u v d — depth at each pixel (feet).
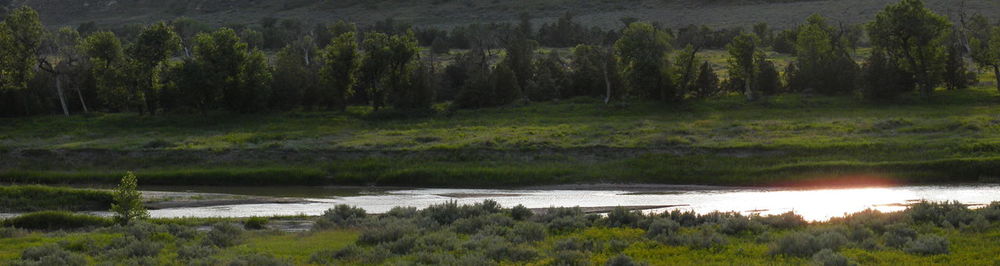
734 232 81.56
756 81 293.23
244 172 205.46
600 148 214.90
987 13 617.21
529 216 103.24
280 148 231.30
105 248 76.84
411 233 80.18
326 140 242.17
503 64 313.94
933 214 86.53
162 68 319.27
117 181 208.03
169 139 254.47
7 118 303.48
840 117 245.24
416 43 303.27
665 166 196.85
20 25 299.99
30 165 229.25
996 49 271.28
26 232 98.37
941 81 293.02
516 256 66.33
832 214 121.80
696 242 72.33
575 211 102.22
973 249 66.03
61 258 66.13
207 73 287.07
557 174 194.49
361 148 226.79
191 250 72.54
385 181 198.90
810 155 197.98
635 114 269.85
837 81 286.05
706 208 137.39
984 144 190.39
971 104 256.11
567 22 598.34
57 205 149.69
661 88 281.95
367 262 66.23
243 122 283.79
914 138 206.90
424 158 215.92
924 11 273.33
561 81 316.81
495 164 208.03
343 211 108.78
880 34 278.46
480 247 71.51
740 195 161.89
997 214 83.92
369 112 290.76
